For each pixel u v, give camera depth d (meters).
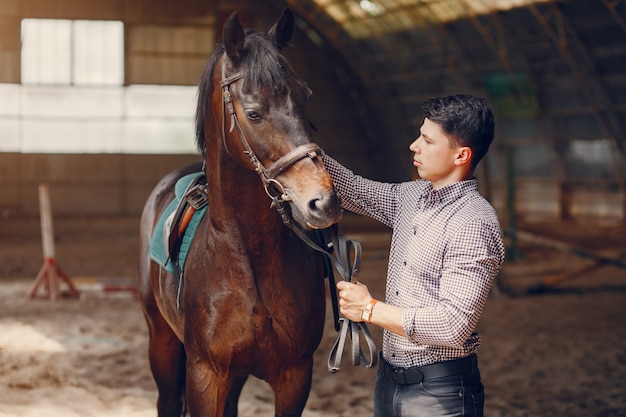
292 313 2.53
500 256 2.05
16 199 20.44
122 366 5.46
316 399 4.76
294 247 2.56
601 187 17.62
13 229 17.42
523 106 18.56
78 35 20.78
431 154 2.11
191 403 2.60
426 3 18.23
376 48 21.59
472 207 2.07
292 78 2.25
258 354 2.54
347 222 19.17
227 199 2.44
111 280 8.97
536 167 19.22
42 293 8.85
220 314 2.50
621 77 15.74
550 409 4.61
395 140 23.28
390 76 22.08
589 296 8.83
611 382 5.21
